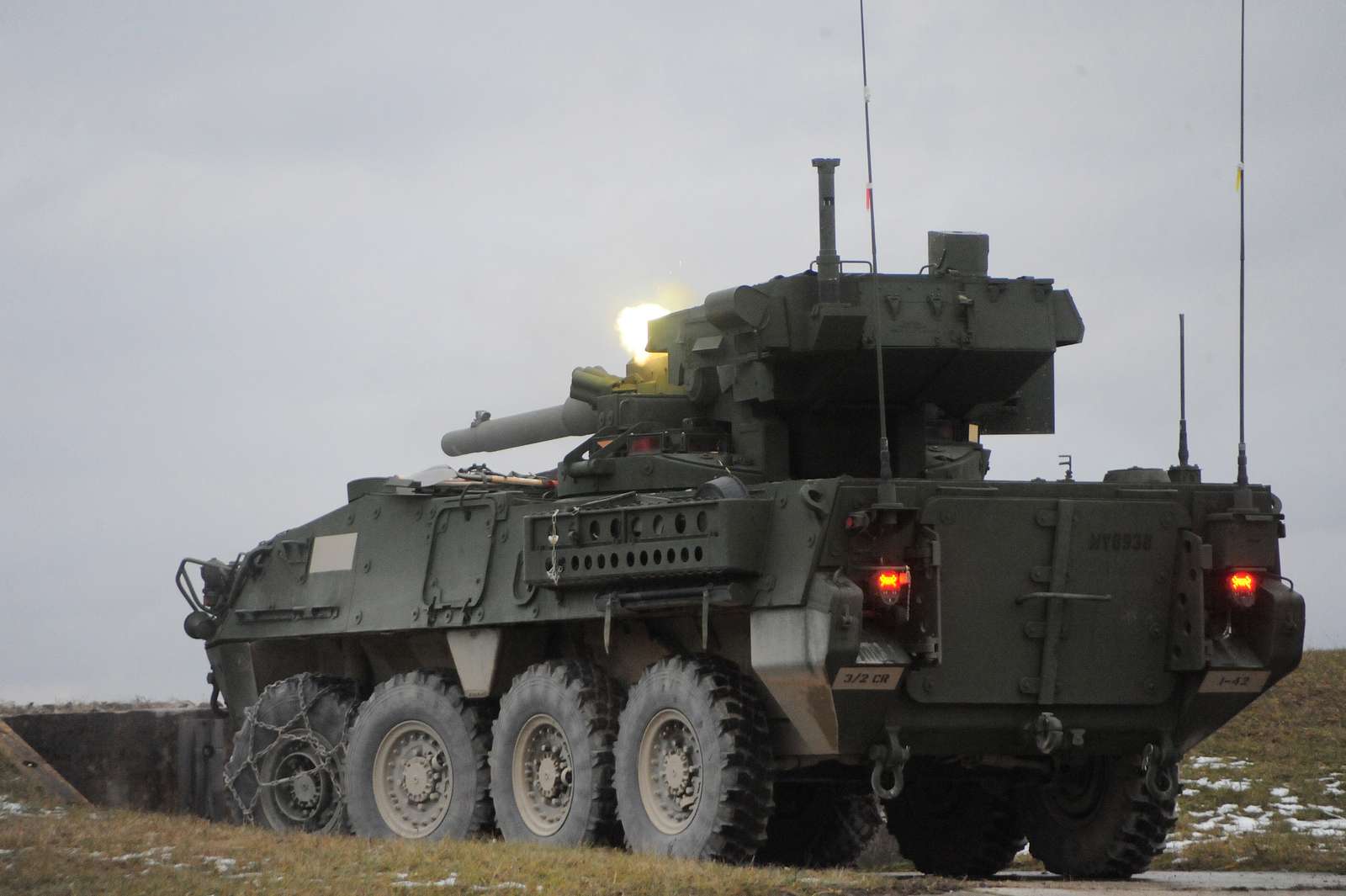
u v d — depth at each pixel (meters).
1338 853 23.73
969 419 25.58
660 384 26.05
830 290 22.12
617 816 22.34
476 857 19.09
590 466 23.92
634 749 21.62
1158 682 21.62
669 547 20.91
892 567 19.98
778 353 22.53
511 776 23.58
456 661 25.02
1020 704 21.03
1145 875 23.09
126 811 25.02
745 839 20.52
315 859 18.94
